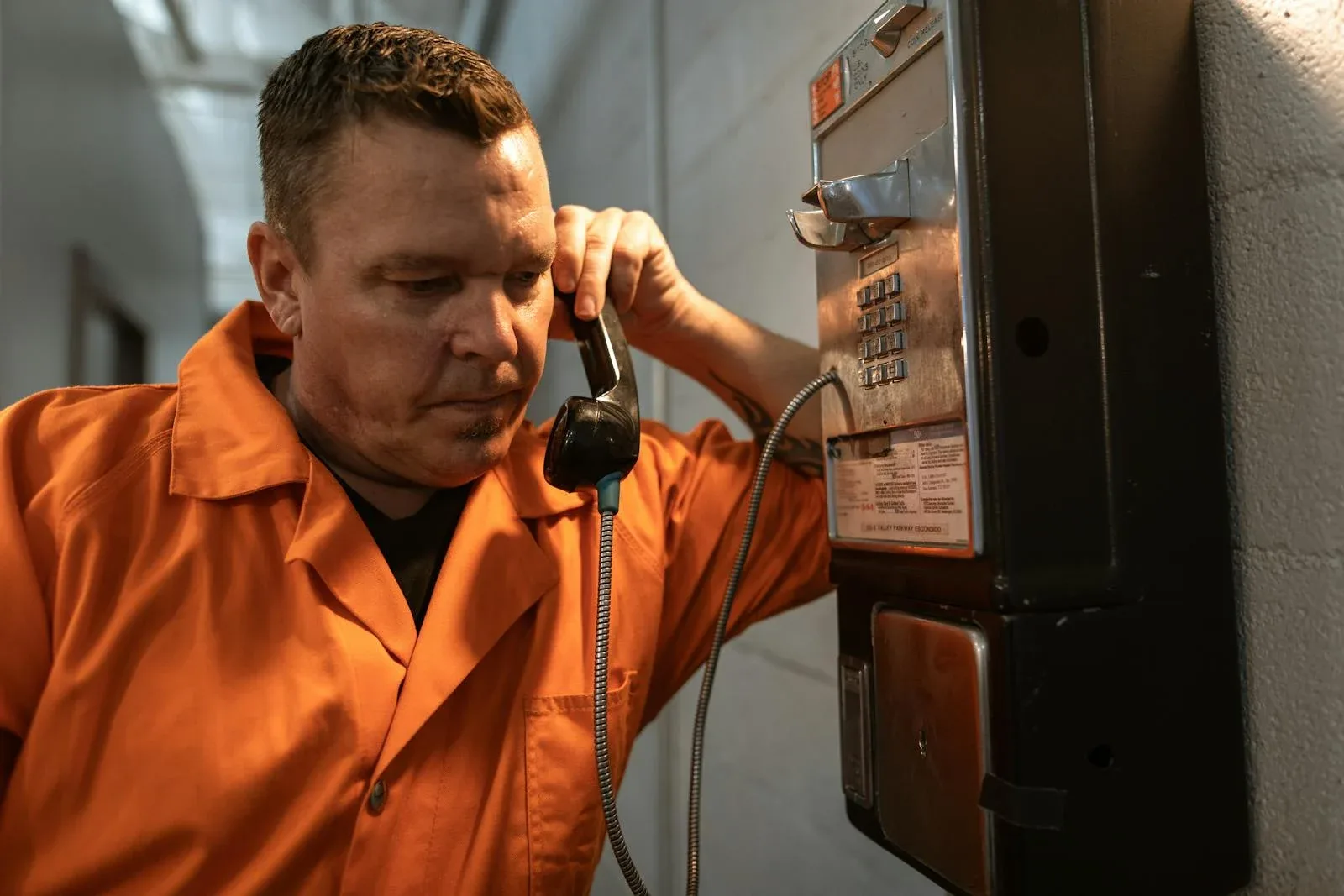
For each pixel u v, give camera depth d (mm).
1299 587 516
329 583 604
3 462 594
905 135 572
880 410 605
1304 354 510
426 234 542
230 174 4727
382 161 538
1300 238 510
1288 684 522
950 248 514
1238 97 548
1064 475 507
